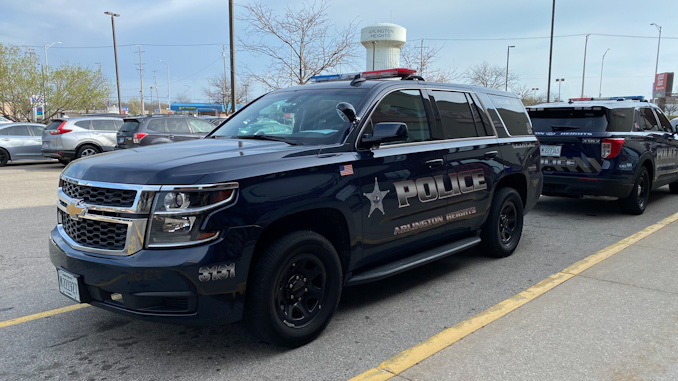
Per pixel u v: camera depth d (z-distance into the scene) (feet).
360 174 12.61
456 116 16.55
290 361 11.03
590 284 15.87
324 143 12.60
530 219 26.61
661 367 10.61
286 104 15.03
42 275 17.10
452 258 19.27
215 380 10.21
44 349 11.64
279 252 10.79
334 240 12.80
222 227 10.00
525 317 13.29
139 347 11.76
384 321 13.24
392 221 13.61
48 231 23.73
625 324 12.78
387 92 14.17
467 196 16.35
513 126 19.44
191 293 9.85
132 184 10.03
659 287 15.53
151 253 9.79
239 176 10.30
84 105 115.24
